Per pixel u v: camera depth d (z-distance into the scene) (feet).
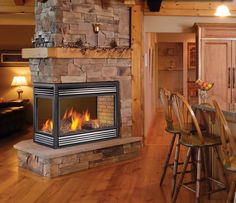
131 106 18.94
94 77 17.08
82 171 15.83
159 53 38.19
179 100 11.66
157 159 18.01
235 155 8.66
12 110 25.67
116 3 18.15
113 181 14.49
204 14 21.76
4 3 21.44
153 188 13.58
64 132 16.12
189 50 36.47
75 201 12.28
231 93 20.92
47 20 16.06
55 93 15.58
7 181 14.58
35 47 16.70
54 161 14.96
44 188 13.69
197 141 11.31
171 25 22.08
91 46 16.92
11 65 30.04
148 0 20.01
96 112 18.25
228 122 11.13
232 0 21.48
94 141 17.10
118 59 18.15
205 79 20.94
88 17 16.85
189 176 14.85
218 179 12.57
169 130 13.09
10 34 29.35
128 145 17.88
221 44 20.81
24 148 16.02
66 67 15.96
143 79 20.71
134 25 19.17
